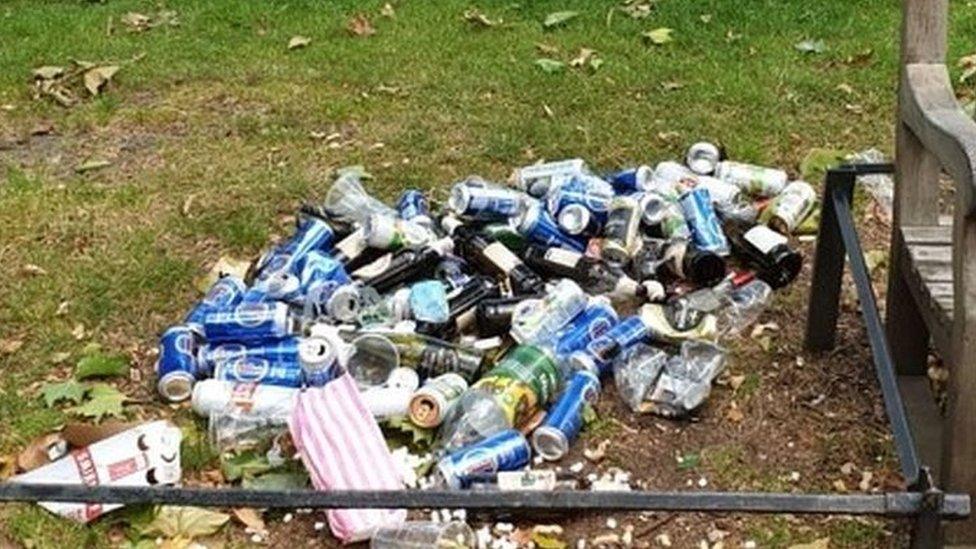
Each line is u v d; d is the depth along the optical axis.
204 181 3.49
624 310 2.95
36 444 2.58
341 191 3.21
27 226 3.28
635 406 2.67
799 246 3.19
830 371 2.78
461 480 2.44
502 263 2.95
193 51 4.23
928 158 2.53
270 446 2.57
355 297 2.81
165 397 2.70
